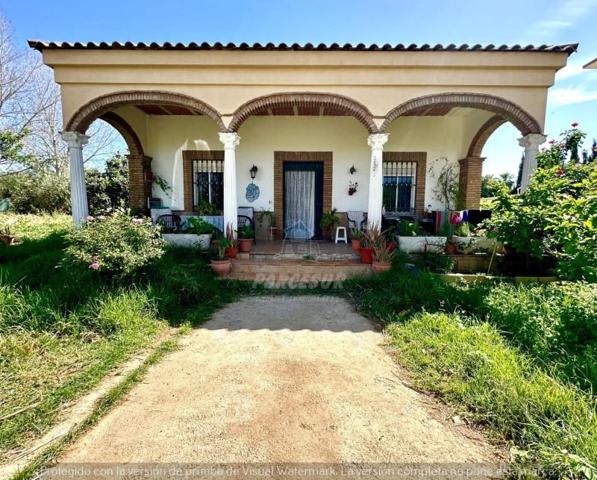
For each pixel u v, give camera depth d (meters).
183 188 9.38
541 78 6.30
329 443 2.22
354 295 5.52
